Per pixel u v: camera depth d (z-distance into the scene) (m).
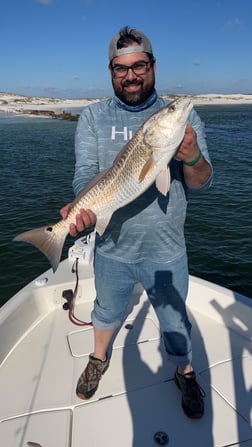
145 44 2.44
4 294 7.09
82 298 4.28
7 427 2.69
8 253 8.64
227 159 20.38
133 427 2.68
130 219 2.59
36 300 3.97
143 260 2.71
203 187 2.51
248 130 36.00
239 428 2.66
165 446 2.53
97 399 2.93
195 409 2.72
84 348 3.52
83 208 2.46
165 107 2.24
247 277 7.41
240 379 3.12
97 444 2.56
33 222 10.97
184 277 2.75
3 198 13.45
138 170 2.33
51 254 2.57
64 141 31.14
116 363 3.33
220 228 9.90
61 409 2.84
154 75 2.60
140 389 3.03
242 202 12.20
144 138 2.29
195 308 4.12
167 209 2.56
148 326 3.87
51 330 3.79
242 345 3.55
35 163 20.59
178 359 2.81
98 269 2.85
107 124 2.65
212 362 3.33
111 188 2.41
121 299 2.91
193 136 2.17
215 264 7.92
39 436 2.61
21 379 3.15
